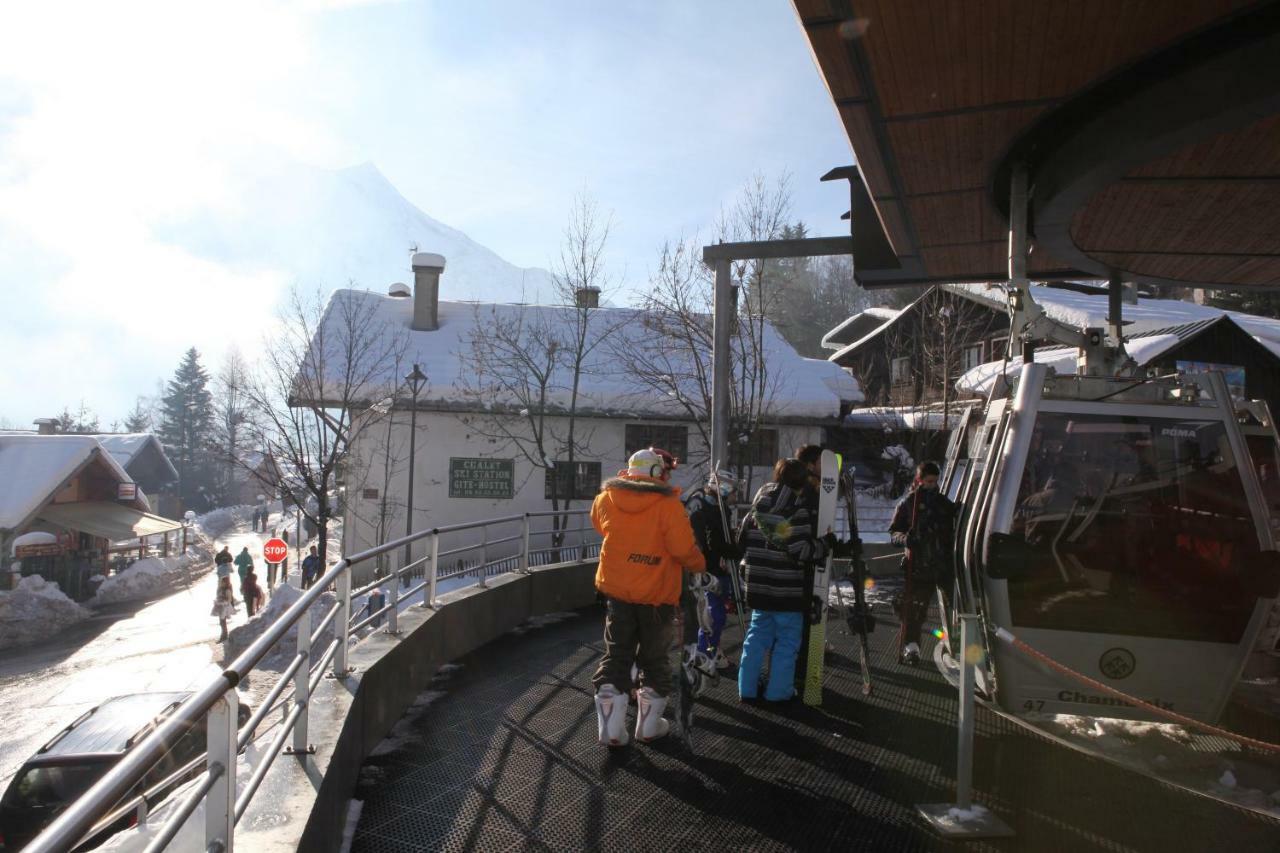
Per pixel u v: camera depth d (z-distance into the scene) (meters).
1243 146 5.31
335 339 29.52
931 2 3.96
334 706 4.49
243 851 2.94
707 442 20.20
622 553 5.22
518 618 9.27
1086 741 5.38
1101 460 5.29
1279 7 4.01
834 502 6.11
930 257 8.32
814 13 4.06
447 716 5.93
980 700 6.20
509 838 4.05
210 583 41.91
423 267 31.59
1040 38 4.31
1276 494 5.87
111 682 22.36
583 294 28.06
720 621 6.78
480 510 28.09
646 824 4.21
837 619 9.58
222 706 2.60
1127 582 5.15
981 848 3.96
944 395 25.73
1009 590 5.16
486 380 28.33
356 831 4.10
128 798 5.93
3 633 27.45
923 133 5.50
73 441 37.06
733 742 5.38
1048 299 24.20
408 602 18.27
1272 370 17.86
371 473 27.70
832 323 61.09
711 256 9.46
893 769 4.93
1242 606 5.04
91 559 38.22
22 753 16.97
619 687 5.23
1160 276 8.80
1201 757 5.10
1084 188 5.52
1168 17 4.09
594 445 28.38
